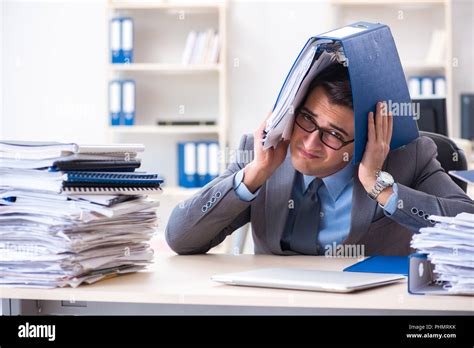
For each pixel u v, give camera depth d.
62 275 1.42
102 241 1.50
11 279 1.44
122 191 1.54
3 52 5.50
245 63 5.34
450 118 5.04
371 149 1.64
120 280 1.49
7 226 1.46
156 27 5.36
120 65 5.14
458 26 5.27
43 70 5.51
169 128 5.11
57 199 1.45
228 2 5.32
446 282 1.35
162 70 5.33
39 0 5.48
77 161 1.47
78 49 5.49
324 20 5.28
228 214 1.76
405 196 1.64
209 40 5.14
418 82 5.07
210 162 5.06
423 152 1.89
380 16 5.23
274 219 1.86
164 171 5.42
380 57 1.60
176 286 1.42
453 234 1.29
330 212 1.85
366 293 1.32
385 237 1.85
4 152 1.49
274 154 1.71
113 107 5.18
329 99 1.62
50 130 5.52
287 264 1.69
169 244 1.84
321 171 1.70
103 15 5.46
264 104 5.35
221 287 1.40
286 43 5.32
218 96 5.37
